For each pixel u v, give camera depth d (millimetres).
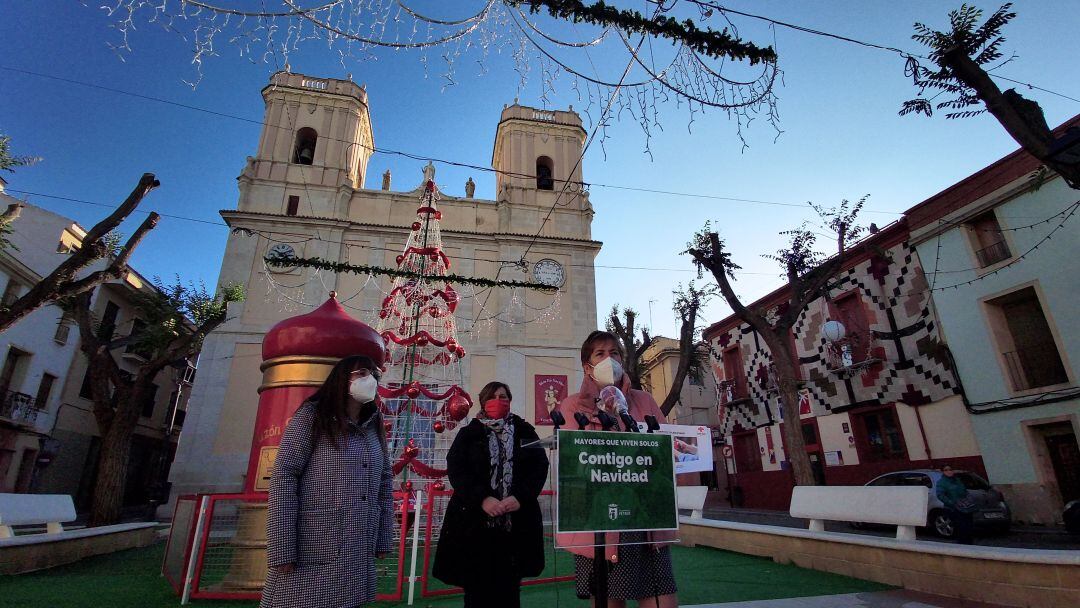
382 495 2773
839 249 13062
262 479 5254
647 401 3002
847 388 17172
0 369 17312
